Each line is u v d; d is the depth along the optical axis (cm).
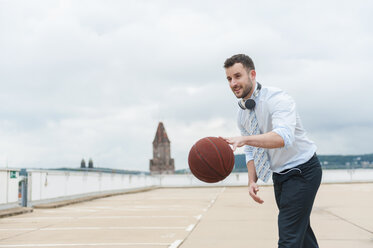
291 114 296
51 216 1036
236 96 321
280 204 319
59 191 1554
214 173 295
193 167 301
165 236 657
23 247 577
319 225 759
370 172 3866
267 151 329
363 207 1108
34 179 1335
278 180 324
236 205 1306
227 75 318
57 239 648
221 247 557
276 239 617
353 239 601
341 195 1686
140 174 3256
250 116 326
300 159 312
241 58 312
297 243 301
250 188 354
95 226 804
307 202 307
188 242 601
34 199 1334
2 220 952
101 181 2139
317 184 313
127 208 1265
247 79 310
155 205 1370
